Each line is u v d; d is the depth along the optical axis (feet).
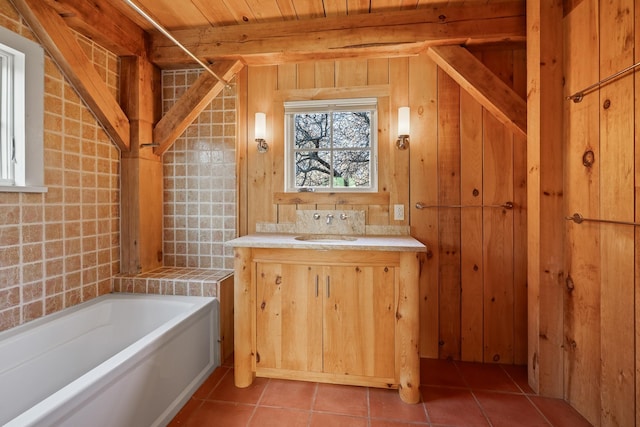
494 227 7.07
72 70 5.90
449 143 7.17
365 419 5.15
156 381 4.82
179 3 6.23
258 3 6.22
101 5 6.16
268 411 5.34
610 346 4.65
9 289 5.18
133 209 7.36
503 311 7.07
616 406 4.55
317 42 6.68
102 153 6.91
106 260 7.06
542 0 5.57
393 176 7.38
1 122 5.22
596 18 4.83
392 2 6.21
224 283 7.08
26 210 5.41
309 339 5.97
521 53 6.92
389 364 5.76
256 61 7.26
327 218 7.55
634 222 4.21
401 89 7.31
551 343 5.70
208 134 7.96
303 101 7.65
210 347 6.66
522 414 5.27
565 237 5.56
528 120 5.96
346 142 7.77
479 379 6.38
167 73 8.05
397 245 5.55
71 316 5.84
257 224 7.86
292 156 7.97
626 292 4.39
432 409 5.40
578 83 5.21
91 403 3.61
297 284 5.99
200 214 8.03
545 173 5.62
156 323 6.58
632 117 4.25
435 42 6.41
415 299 5.55
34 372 5.16
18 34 5.19
